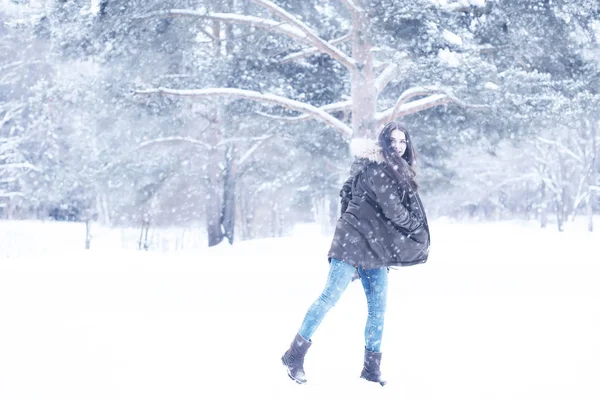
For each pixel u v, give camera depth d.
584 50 11.44
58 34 11.74
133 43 11.06
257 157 21.30
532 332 4.45
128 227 24.58
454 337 4.31
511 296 6.39
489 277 7.90
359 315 5.25
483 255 10.76
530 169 39.38
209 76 12.97
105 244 23.50
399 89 15.52
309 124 15.45
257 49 12.83
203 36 13.48
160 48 11.38
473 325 4.77
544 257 10.55
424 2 8.95
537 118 11.31
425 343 4.13
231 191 19.67
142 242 21.61
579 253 11.51
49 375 3.26
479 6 9.61
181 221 22.78
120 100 13.06
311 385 3.12
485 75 9.65
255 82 12.73
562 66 11.34
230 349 3.92
